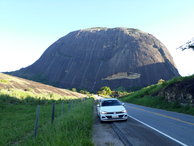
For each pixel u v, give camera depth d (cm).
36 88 3594
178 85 1577
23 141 517
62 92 4809
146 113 1269
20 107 1483
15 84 3162
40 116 1060
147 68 18112
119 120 921
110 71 19012
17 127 730
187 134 580
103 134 629
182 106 1442
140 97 3111
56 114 1157
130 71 18012
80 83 18600
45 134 481
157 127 712
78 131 524
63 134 478
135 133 606
